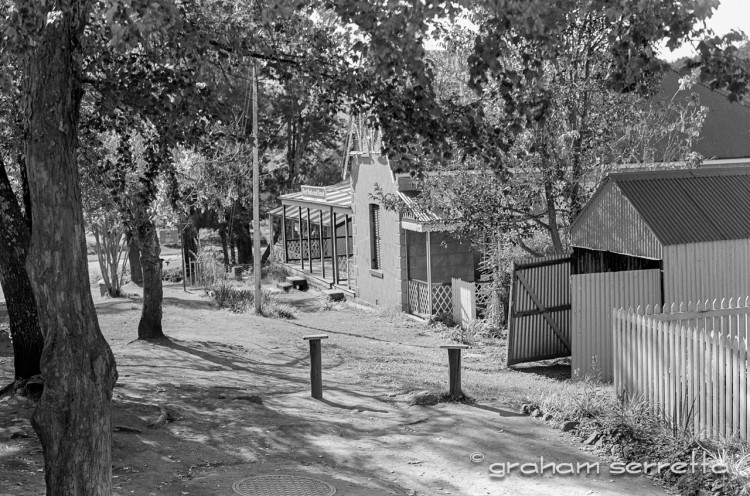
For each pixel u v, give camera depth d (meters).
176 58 10.68
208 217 47.59
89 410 6.77
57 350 6.77
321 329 24.92
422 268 27.88
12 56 8.58
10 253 11.88
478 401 12.31
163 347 18.84
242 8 11.21
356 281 32.19
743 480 8.00
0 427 10.11
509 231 19.69
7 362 16.47
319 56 11.02
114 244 32.41
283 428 10.98
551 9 8.44
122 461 9.14
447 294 25.73
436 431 10.73
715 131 30.39
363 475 9.00
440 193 19.17
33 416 6.77
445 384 14.02
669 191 15.10
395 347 20.95
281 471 8.91
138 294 33.69
